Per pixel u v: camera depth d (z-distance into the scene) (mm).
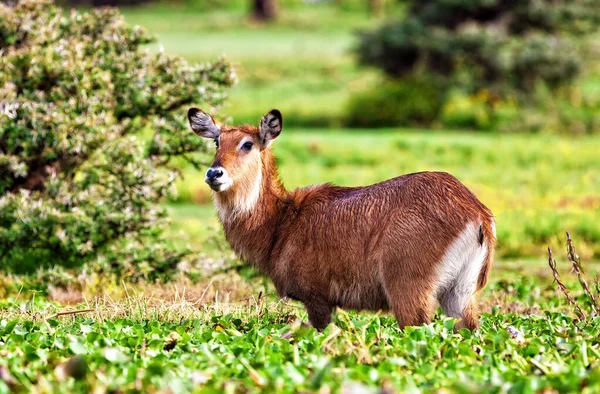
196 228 53781
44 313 28609
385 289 24297
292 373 19297
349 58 146125
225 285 37656
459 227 23812
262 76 132375
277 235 26297
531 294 37000
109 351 20516
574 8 110938
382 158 81188
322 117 110500
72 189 38375
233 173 26094
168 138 39875
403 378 19344
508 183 71125
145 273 38094
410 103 106812
